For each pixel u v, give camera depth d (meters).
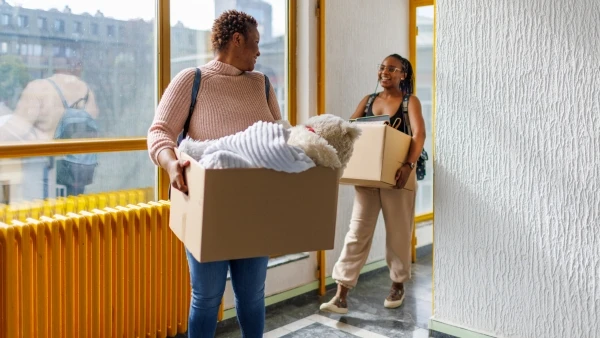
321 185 1.45
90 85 2.36
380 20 3.73
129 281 2.27
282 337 2.66
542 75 2.25
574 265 2.22
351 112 3.52
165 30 2.56
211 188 1.32
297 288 3.22
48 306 2.06
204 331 1.71
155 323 2.37
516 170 2.34
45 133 2.22
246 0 2.98
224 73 1.70
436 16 2.53
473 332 2.49
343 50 3.43
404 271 3.01
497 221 2.40
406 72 3.01
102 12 2.38
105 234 2.17
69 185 2.31
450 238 2.55
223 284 1.71
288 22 3.22
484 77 2.40
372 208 2.97
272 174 1.39
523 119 2.31
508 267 2.39
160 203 2.41
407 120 2.86
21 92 2.14
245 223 1.38
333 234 1.49
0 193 2.10
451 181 2.53
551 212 2.26
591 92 2.13
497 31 2.35
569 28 2.17
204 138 1.65
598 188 2.14
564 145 2.21
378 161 2.54
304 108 3.23
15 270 1.94
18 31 2.12
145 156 2.58
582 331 2.21
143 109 2.57
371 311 3.03
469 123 2.46
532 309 2.34
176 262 2.44
